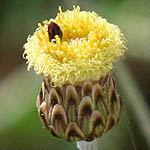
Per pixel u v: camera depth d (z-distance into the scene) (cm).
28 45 17
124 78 23
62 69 16
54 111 17
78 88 17
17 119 24
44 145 23
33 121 24
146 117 23
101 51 16
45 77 17
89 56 16
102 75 17
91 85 17
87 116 17
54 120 17
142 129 23
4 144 23
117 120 17
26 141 24
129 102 23
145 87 24
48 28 17
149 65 24
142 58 24
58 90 17
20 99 24
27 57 17
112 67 17
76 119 17
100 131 17
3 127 24
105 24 17
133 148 22
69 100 17
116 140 22
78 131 17
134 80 24
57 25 17
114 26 17
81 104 17
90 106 17
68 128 17
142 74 24
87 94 17
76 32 17
